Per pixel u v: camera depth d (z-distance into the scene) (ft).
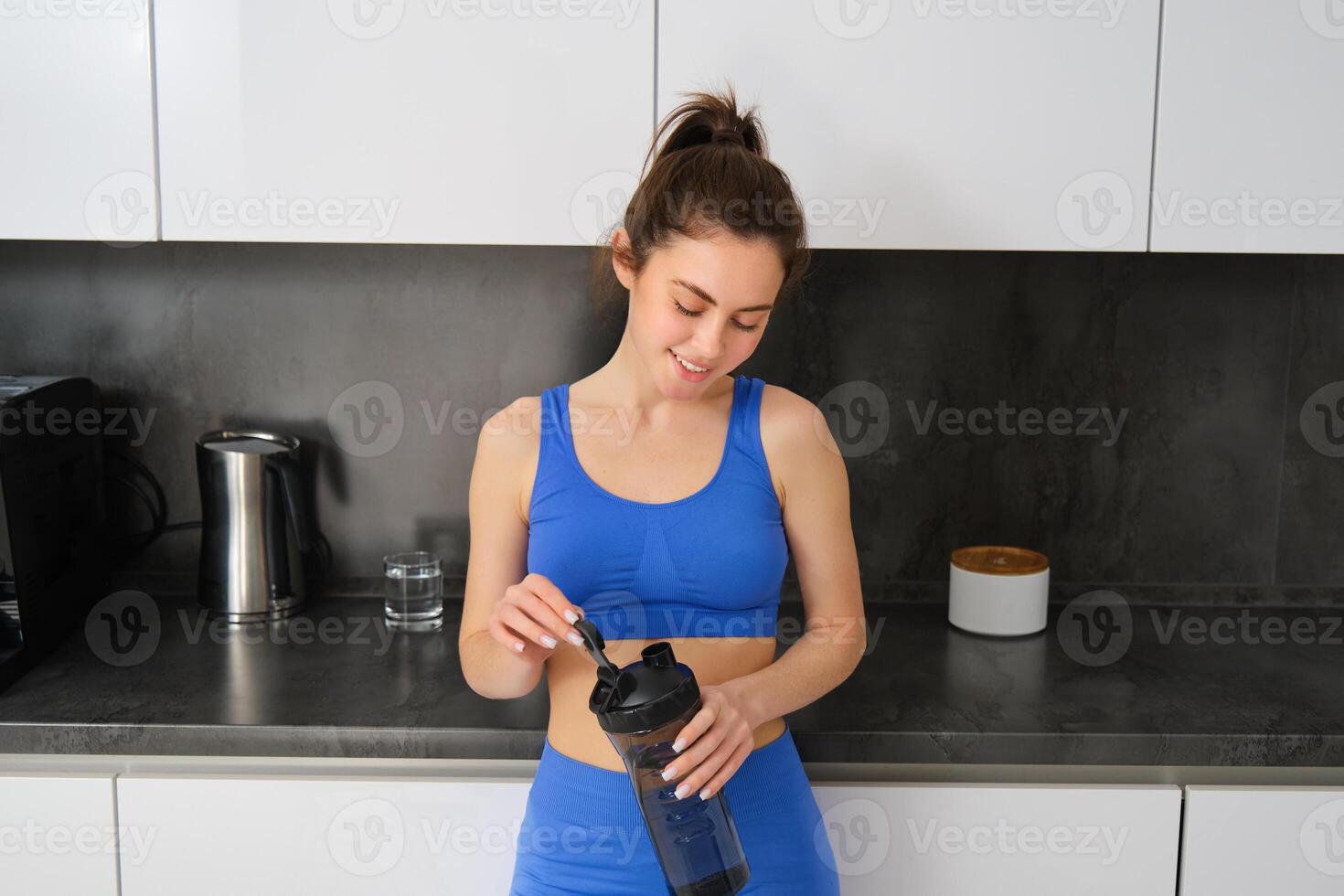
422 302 5.74
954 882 4.39
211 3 4.50
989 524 5.93
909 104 4.58
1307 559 5.94
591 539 3.79
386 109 4.56
